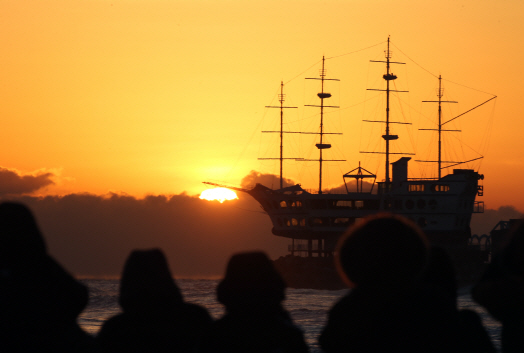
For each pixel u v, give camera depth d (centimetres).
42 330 1714
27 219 1767
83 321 14062
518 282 1636
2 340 1688
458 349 1524
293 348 1786
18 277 1723
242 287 1772
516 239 1688
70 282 1781
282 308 1911
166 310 1905
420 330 1517
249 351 1750
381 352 1526
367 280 1572
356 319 1550
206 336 1823
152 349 1864
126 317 1917
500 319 1666
